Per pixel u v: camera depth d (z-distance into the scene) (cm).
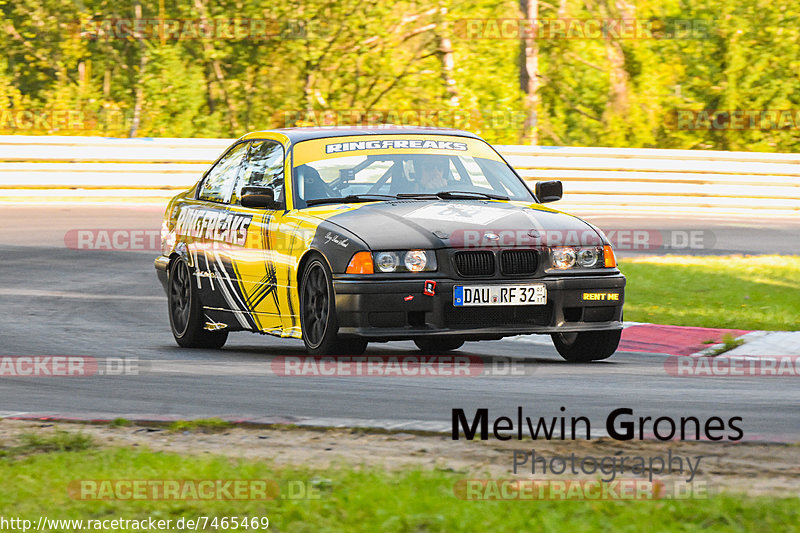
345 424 1939
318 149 2922
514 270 2561
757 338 3141
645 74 10350
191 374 2559
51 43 9862
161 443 1827
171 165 7381
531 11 9388
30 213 6462
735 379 2559
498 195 2888
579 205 7912
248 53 9244
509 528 1271
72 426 1973
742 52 10275
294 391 2317
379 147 2944
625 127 10281
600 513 1355
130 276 4659
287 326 2741
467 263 2531
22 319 3556
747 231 6725
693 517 1332
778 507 1362
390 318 2497
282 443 1819
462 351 3048
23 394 2325
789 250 5828
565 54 10388
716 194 8062
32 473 1563
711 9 10244
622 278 2666
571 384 2427
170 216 3356
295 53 9194
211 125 9400
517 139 9312
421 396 2258
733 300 3988
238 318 2930
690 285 4375
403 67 9306
